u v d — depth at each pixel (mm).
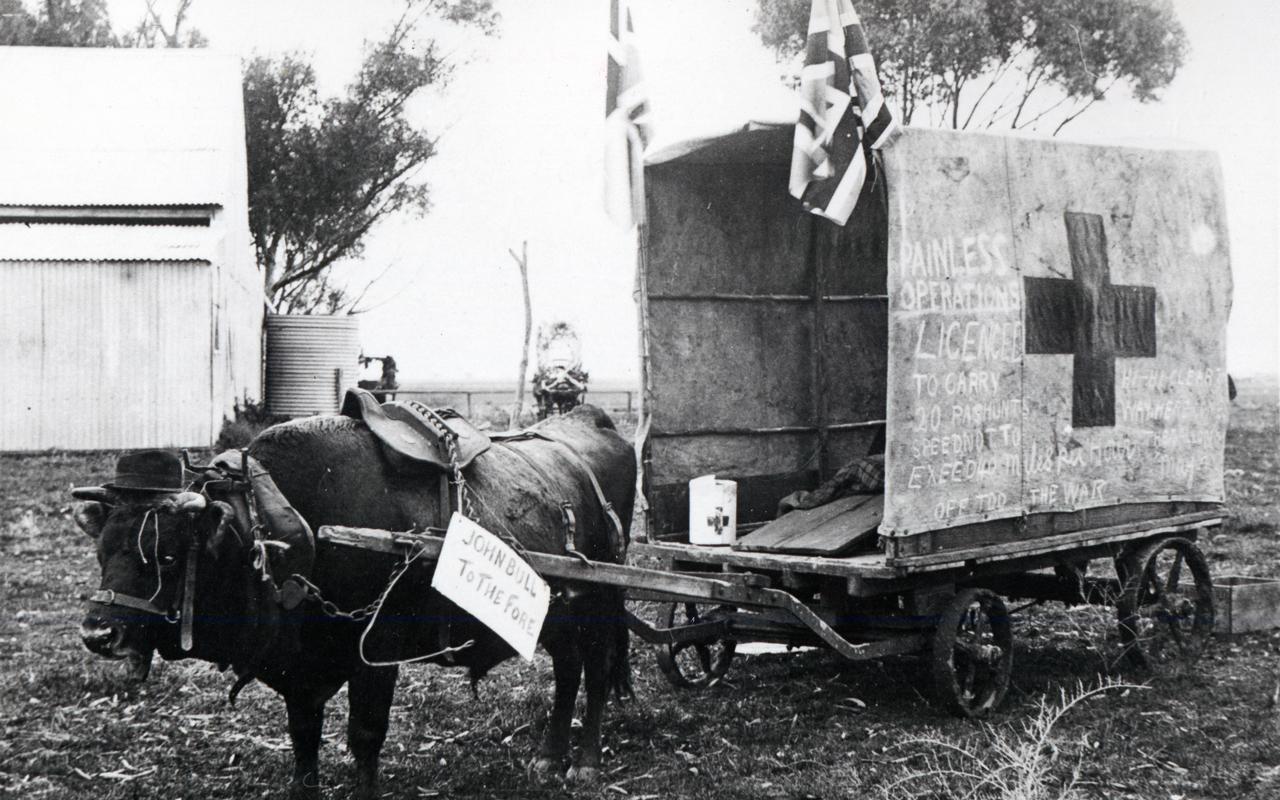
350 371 30297
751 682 7477
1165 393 7625
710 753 5957
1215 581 8945
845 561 6168
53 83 25594
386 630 4812
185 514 4055
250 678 4441
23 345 19703
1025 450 6691
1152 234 7543
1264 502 15352
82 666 7629
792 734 6238
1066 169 6996
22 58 26266
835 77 5965
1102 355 7164
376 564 4723
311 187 34781
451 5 33562
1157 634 7707
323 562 4586
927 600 6340
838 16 5984
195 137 24203
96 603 3893
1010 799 4754
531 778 5598
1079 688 6605
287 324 29688
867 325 8523
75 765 5789
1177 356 7703
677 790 5422
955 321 6262
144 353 20016
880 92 5949
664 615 7348
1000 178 6578
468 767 5785
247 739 6242
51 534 13055
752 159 7500
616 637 6207
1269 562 11359
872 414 8555
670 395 7316
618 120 6738
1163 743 5895
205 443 20125
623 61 6730
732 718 6613
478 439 5355
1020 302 6648
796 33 15508
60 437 19844
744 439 7734
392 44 34469
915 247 6059
